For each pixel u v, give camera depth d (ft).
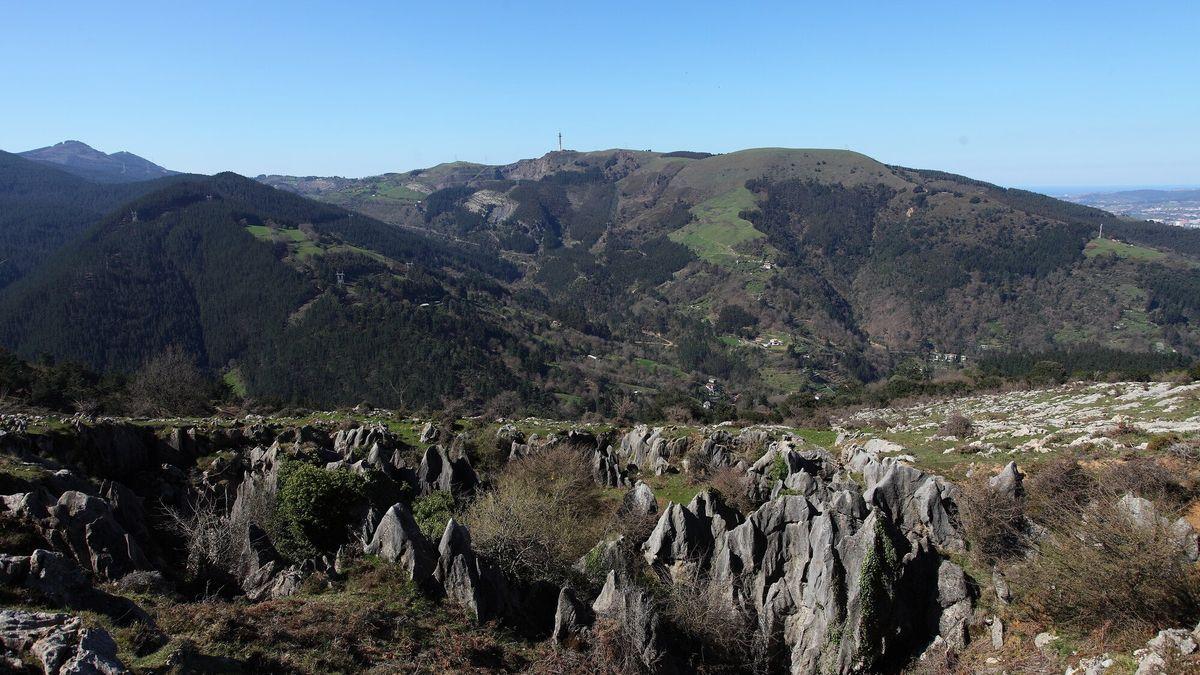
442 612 65.31
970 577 75.46
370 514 82.33
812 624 74.54
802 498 82.43
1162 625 57.67
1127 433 105.09
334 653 54.54
